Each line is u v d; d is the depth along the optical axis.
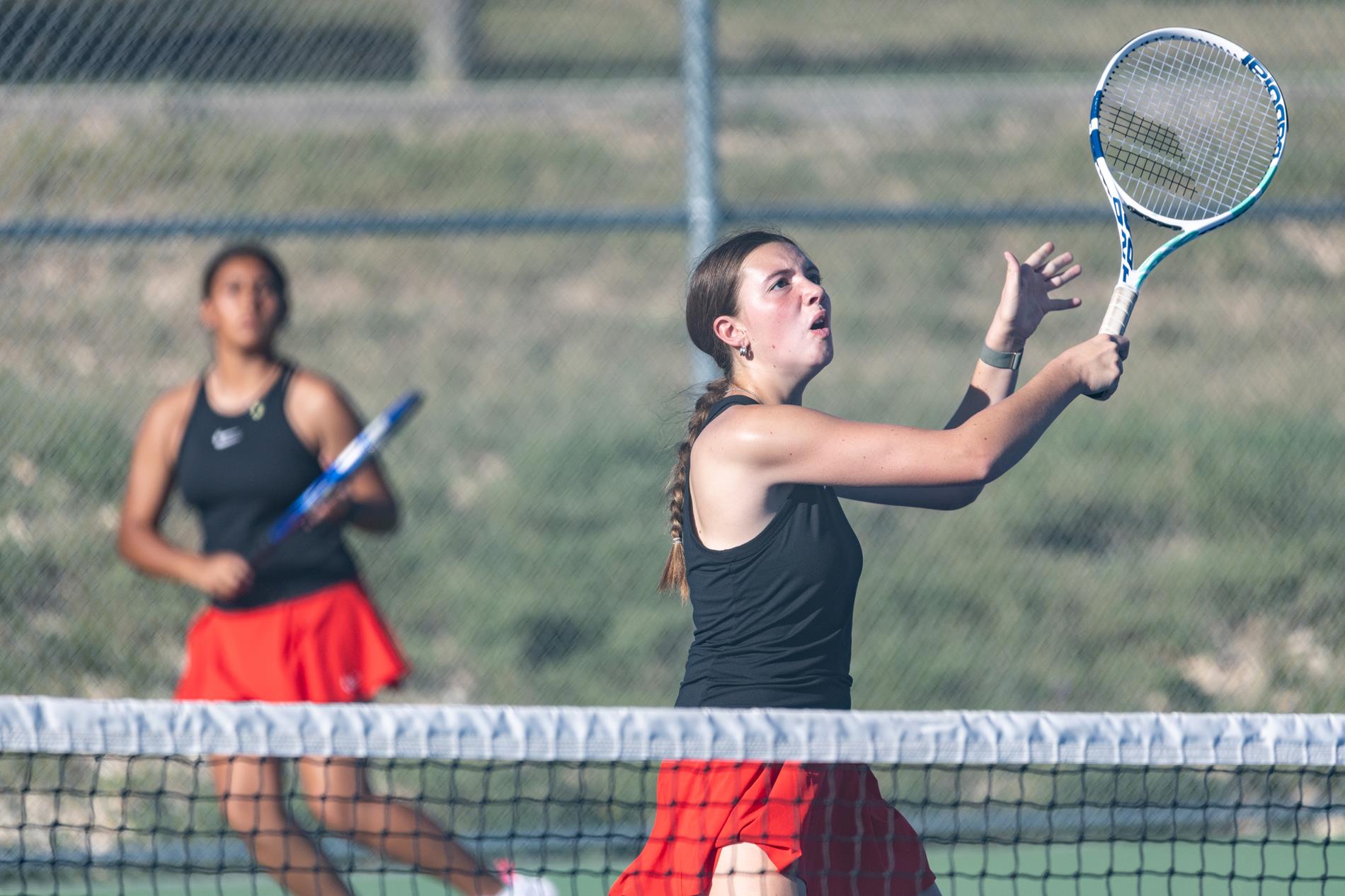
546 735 10.02
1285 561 25.64
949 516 30.12
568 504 31.75
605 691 25.28
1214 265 38.28
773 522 10.34
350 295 43.53
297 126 40.88
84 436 24.52
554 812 19.89
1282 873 17.66
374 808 14.05
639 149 50.28
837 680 10.64
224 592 14.45
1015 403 10.06
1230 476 29.02
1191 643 24.97
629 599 28.25
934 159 49.06
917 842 10.97
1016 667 24.89
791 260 11.00
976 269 45.28
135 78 22.14
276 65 23.08
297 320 41.91
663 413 35.62
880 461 9.95
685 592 11.27
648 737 10.01
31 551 22.64
